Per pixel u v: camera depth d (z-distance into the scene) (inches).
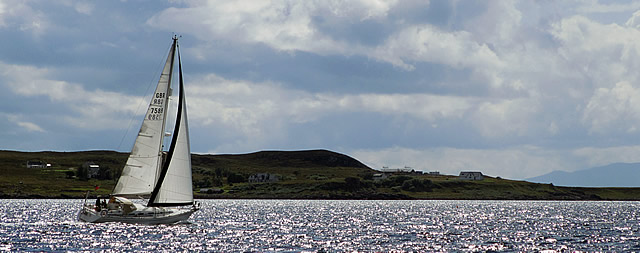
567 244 3432.6
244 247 3139.8
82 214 3863.2
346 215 6683.1
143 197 3698.3
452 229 4542.3
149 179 3663.9
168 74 3700.8
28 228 3954.2
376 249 3132.4
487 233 4163.4
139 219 3777.1
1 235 3494.1
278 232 4099.4
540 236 3937.0
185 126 3690.9
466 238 3762.3
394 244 3368.6
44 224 4320.9
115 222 3767.2
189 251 2930.6
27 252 2815.0
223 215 6264.8
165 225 4030.5
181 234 3624.5
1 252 2819.9
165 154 3710.6
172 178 3631.9
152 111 3686.0
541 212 7869.1
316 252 2984.7
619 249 3203.7
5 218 5123.0
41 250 2881.4
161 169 3678.6
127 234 3501.5
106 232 3590.1
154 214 3816.4
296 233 4042.8
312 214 6855.3
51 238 3326.8
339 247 3203.7
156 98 3693.4
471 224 5162.4
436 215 6825.8
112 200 3752.5
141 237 3385.8
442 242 3506.4
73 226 4060.0
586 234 4111.7
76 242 3169.3
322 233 4060.0
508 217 6441.9
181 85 3725.4
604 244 3442.4
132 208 3767.2
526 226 4921.3
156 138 3678.6
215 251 2957.7
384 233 4116.6
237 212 7086.6
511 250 3154.5
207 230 4001.0
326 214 6879.9
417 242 3489.2
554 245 3380.9
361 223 5211.6
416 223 5255.9
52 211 6594.5
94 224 4163.4
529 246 3326.8
